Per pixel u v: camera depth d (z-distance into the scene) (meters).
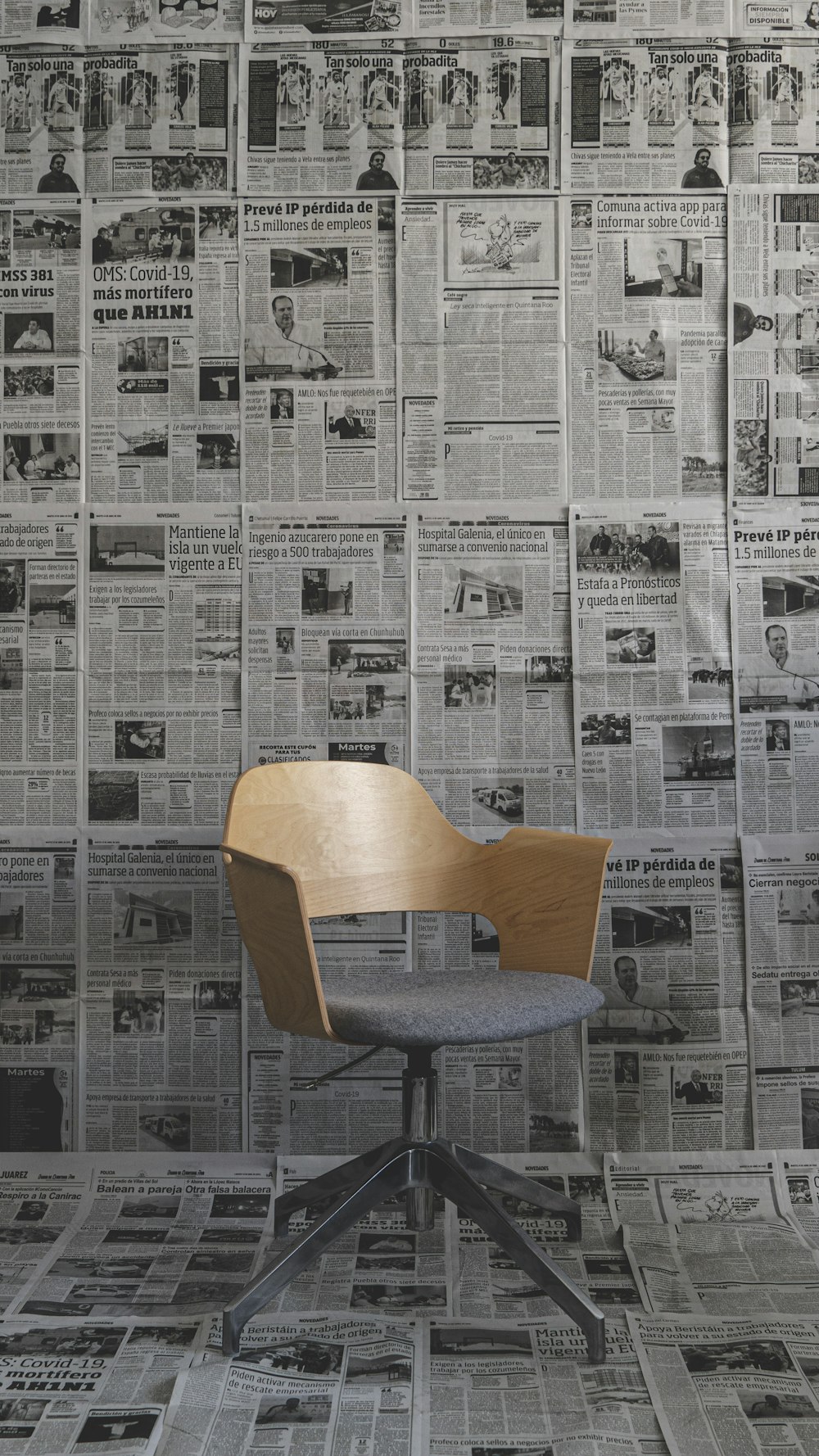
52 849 2.03
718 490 2.04
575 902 1.66
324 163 2.05
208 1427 1.25
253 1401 1.30
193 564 2.04
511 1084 1.99
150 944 2.02
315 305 2.05
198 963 2.01
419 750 2.03
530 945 1.71
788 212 2.04
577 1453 1.20
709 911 2.01
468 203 2.04
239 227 2.05
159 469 2.05
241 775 1.76
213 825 2.03
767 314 2.04
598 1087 1.99
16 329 2.06
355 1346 1.41
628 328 2.04
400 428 2.04
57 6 2.06
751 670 2.03
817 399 2.04
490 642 2.04
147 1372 1.36
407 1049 1.53
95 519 2.05
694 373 2.04
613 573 2.04
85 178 2.06
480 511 2.04
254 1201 1.89
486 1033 1.36
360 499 2.04
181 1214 1.85
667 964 2.01
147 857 2.02
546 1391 1.32
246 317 2.05
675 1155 1.97
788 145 2.04
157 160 2.06
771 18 2.04
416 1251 1.70
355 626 2.04
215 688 2.04
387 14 2.05
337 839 1.80
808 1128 1.98
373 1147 1.97
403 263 2.04
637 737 2.03
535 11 2.04
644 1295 1.56
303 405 2.05
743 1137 1.98
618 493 2.04
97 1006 2.01
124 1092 2.00
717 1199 1.90
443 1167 1.55
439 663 2.03
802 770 2.02
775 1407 1.29
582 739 2.03
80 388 2.06
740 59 2.04
